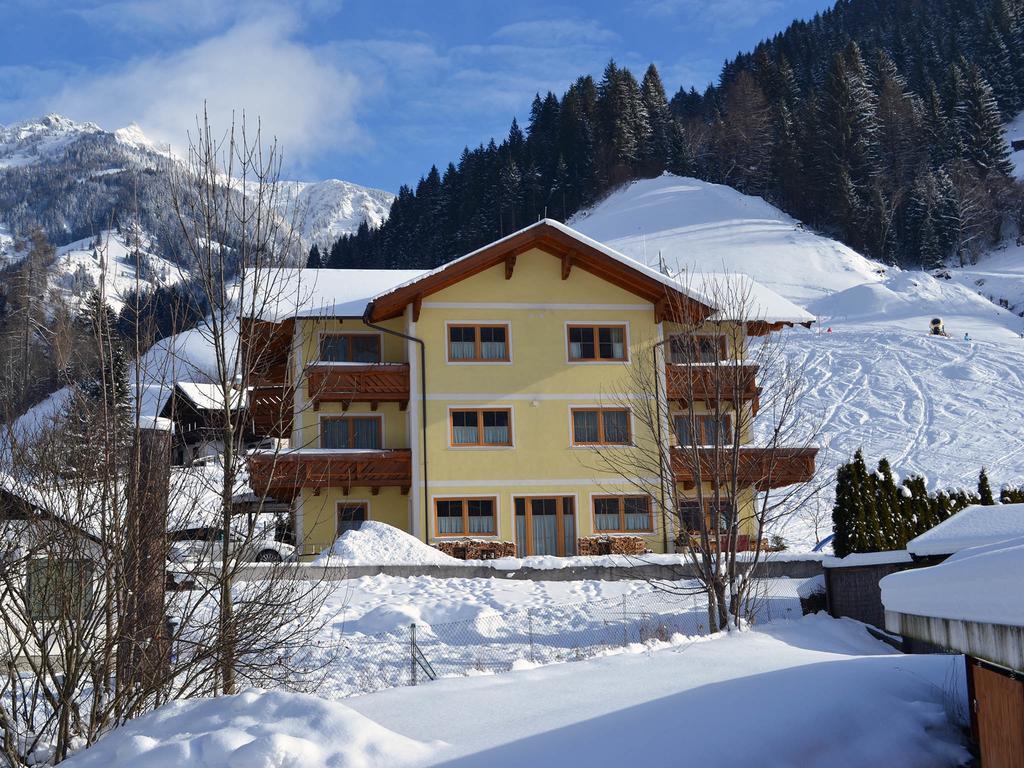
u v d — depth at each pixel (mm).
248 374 13195
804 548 36094
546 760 8977
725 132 165125
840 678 11266
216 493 12391
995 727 8844
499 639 20203
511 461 33812
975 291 110500
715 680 11539
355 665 18219
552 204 157625
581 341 34875
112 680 12289
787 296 108750
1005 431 55781
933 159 157625
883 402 62344
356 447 34719
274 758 8188
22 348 11836
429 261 165750
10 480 10984
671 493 22359
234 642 11391
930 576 8039
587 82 172625
